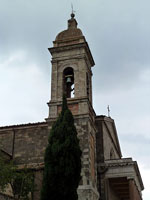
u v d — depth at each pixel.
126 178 39.00
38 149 38.28
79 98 36.56
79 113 35.78
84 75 38.00
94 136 38.62
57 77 38.78
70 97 39.25
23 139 39.56
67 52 39.81
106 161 40.12
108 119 48.00
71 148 26.47
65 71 39.50
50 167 25.78
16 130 40.50
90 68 42.44
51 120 36.16
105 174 38.81
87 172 32.59
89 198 31.34
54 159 26.08
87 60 40.62
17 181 29.88
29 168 34.97
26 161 37.75
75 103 36.59
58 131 27.47
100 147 41.38
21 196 30.09
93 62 42.88
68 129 27.41
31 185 30.16
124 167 38.53
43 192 25.03
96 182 36.22
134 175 38.31
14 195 29.27
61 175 25.31
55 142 26.94
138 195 42.03
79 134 34.72
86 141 34.22
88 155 33.47
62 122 27.95
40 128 39.75
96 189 35.28
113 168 38.91
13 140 39.72
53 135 27.59
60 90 37.81
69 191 24.86
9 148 39.22
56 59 39.78
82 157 33.44
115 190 45.19
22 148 38.88
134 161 38.53
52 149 26.56
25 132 40.00
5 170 26.84
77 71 38.44
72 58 39.28
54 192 24.94
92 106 39.00
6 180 26.61
